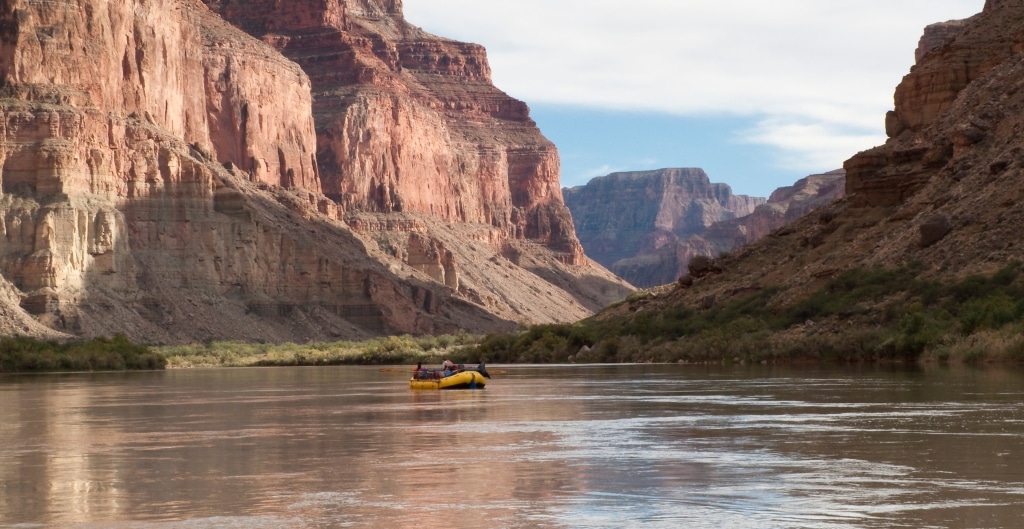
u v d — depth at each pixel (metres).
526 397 70.00
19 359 158.38
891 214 133.00
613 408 59.22
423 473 36.94
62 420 59.28
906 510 29.86
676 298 150.62
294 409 64.50
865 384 71.06
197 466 39.50
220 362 183.88
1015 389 63.25
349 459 40.50
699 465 37.53
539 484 34.50
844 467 36.50
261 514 30.67
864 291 116.31
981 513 29.42
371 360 181.62
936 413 51.19
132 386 100.75
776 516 29.47
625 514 30.00
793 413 53.31
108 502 32.72
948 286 107.31
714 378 84.88
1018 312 95.75
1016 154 121.19
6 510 31.72
